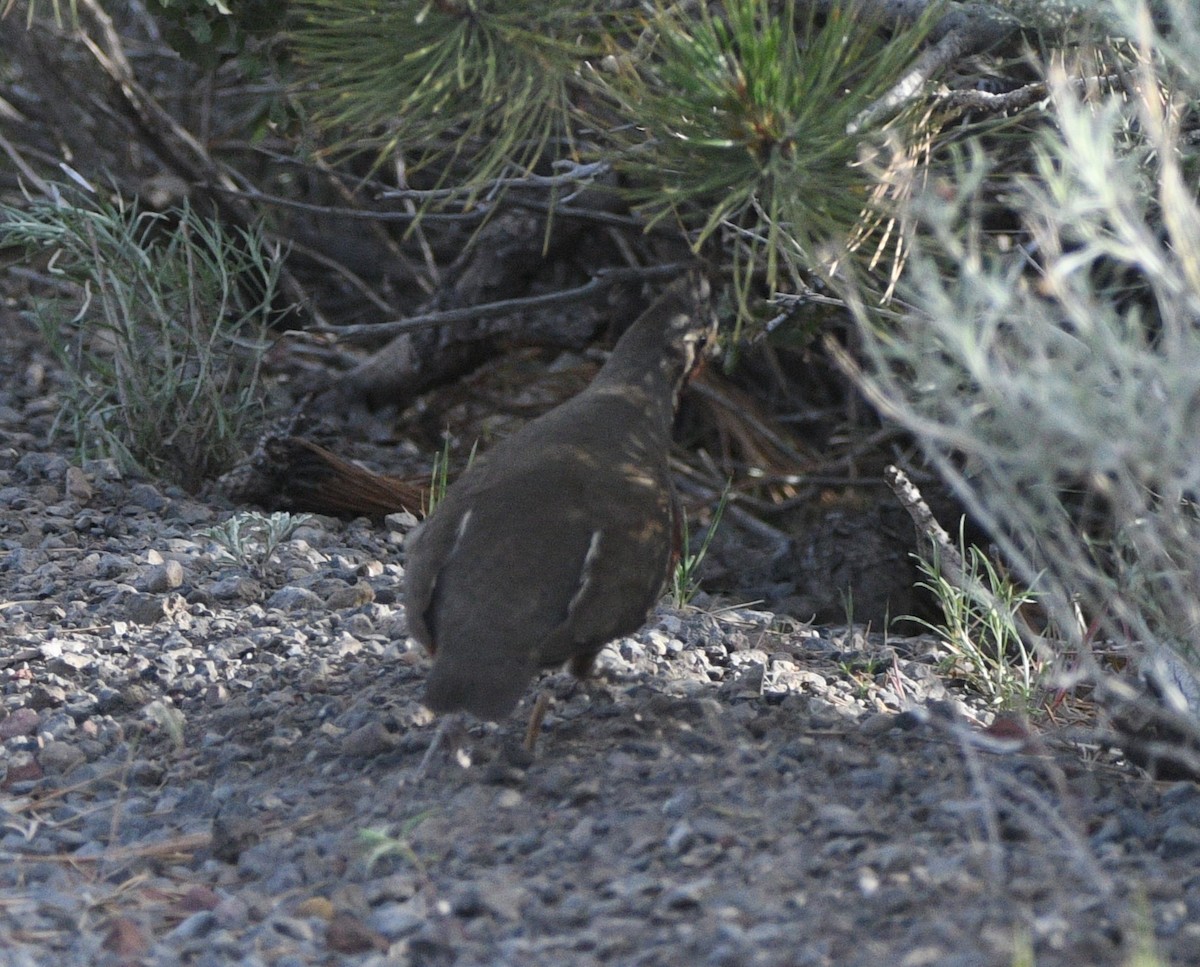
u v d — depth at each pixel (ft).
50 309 50.52
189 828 25.66
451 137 54.19
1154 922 19.77
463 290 56.08
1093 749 28.60
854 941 19.70
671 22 26.58
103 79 65.82
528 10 27.50
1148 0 26.13
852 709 30.50
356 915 22.02
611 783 25.73
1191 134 29.86
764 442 58.44
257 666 32.22
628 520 26.66
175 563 36.88
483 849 23.71
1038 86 30.60
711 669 33.19
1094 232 20.29
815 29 33.17
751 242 38.63
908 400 29.68
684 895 21.08
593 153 27.94
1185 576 23.80
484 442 57.06
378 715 28.73
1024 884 20.84
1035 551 29.32
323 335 59.11
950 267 32.73
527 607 25.20
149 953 21.26
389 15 27.27
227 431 46.93
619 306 56.90
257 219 59.47
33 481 45.11
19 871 24.06
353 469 44.75
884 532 45.09
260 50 41.86
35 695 30.48
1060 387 18.06
